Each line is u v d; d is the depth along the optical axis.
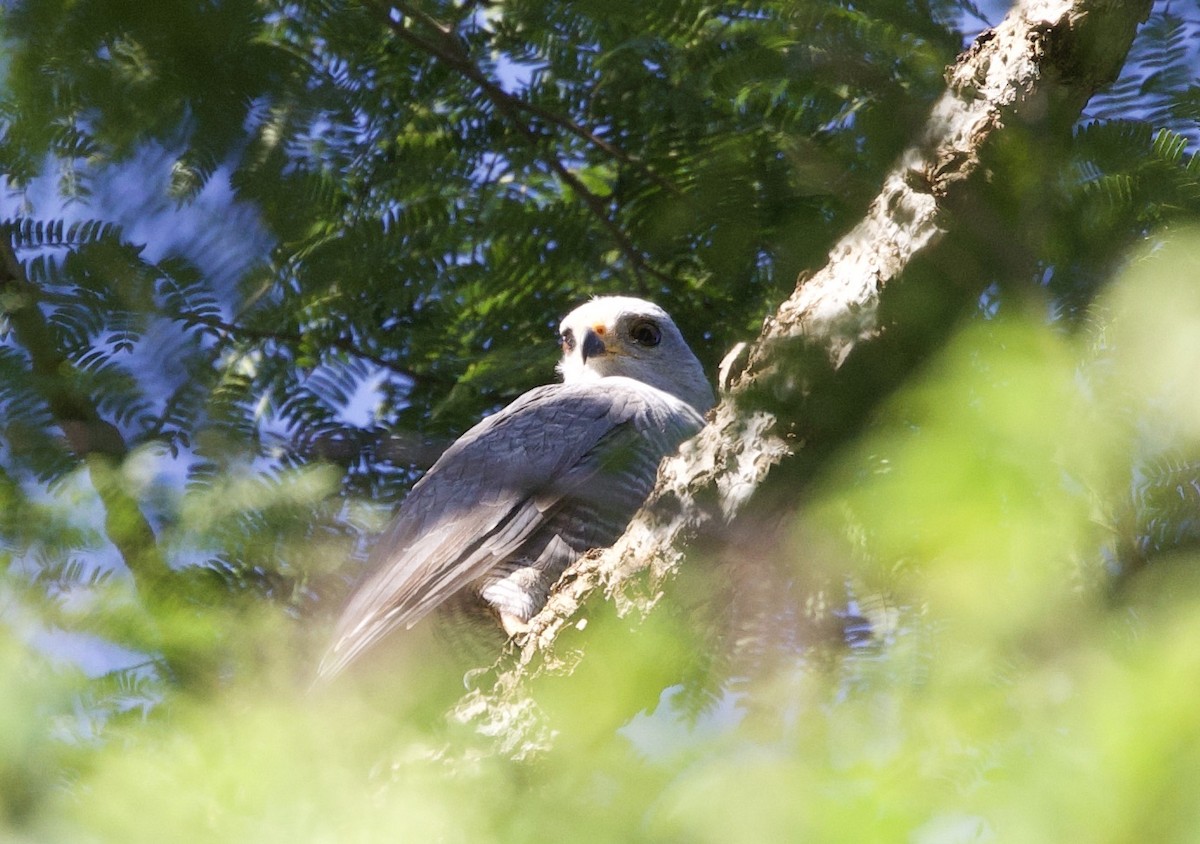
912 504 2.38
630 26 5.83
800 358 3.77
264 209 3.56
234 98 3.36
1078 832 2.00
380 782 3.12
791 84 5.17
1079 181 4.35
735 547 4.89
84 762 2.79
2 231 3.81
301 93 3.56
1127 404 2.25
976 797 2.30
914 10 4.96
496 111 6.84
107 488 3.90
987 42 5.03
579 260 7.10
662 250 6.55
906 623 2.66
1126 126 4.43
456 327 7.45
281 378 5.84
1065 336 2.54
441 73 6.51
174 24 3.20
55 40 3.23
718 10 5.71
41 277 3.88
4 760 2.67
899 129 4.93
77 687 3.02
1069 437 2.28
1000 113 4.71
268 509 4.08
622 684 3.69
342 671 4.13
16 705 2.78
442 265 6.77
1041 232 4.05
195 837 2.72
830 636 2.93
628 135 6.68
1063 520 2.34
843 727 2.64
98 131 3.41
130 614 3.48
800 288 4.96
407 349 7.18
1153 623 2.18
